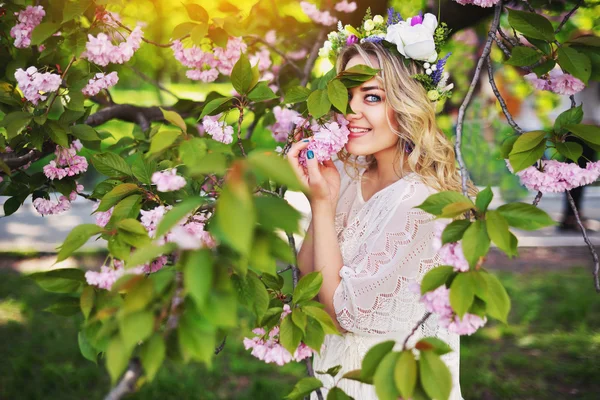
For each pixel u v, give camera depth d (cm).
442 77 197
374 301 179
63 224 1029
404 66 196
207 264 95
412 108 193
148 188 175
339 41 211
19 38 221
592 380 472
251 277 127
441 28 201
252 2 347
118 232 130
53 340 563
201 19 210
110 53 207
